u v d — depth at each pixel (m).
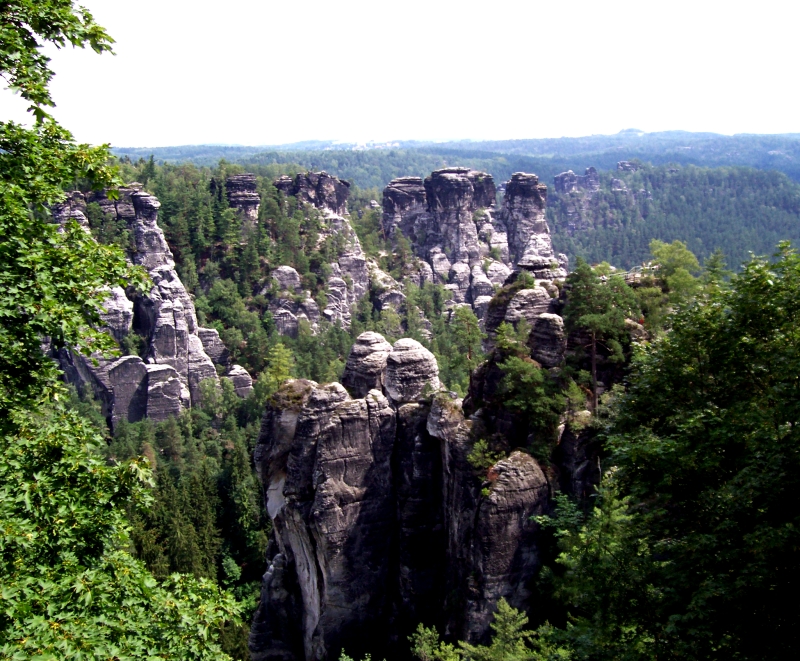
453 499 53.19
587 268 54.97
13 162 26.44
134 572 23.95
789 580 21.14
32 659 17.98
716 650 22.03
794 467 21.69
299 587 63.69
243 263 164.12
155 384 134.00
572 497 49.41
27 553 22.06
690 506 25.75
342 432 56.88
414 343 60.47
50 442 24.92
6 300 23.67
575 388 51.22
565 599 42.41
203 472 102.38
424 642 50.06
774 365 24.55
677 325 28.98
